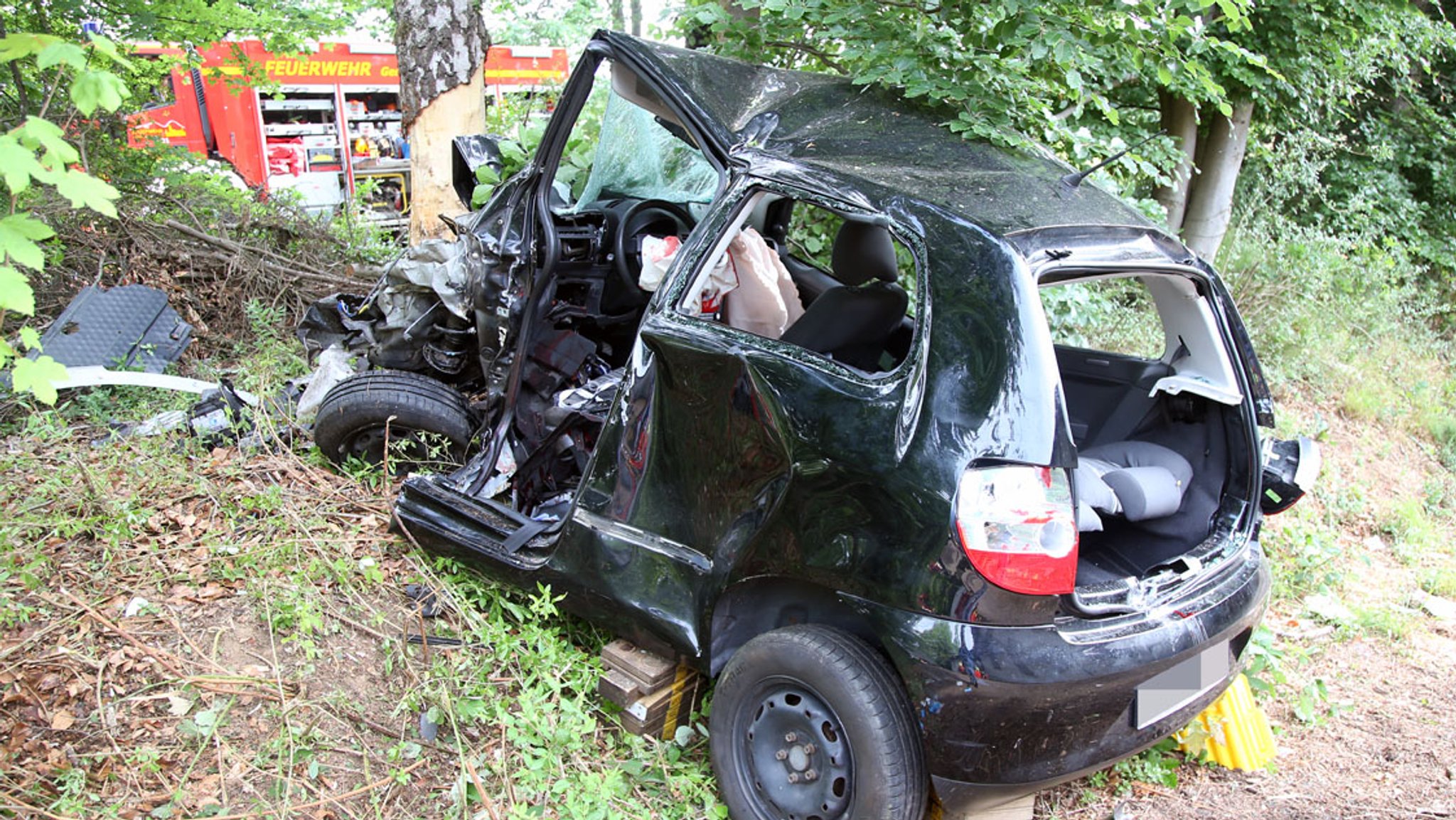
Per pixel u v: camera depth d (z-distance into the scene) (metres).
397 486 4.18
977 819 2.79
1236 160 8.95
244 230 6.61
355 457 4.27
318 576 3.50
